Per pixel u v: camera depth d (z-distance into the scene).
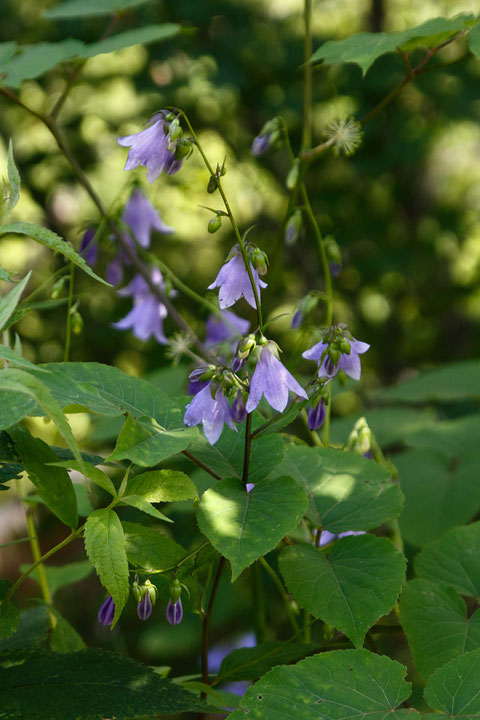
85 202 7.52
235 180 7.83
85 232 3.24
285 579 1.85
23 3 7.12
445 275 8.44
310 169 7.15
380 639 4.26
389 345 8.18
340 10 8.09
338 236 7.36
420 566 2.11
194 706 1.66
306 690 1.61
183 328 3.16
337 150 2.67
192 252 7.77
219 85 6.71
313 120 7.18
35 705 1.61
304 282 7.59
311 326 2.53
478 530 2.17
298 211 2.74
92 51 3.04
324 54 2.66
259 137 2.72
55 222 7.07
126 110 7.72
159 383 4.06
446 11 8.18
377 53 2.53
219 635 5.41
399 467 3.81
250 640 4.64
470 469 3.71
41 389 1.30
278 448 1.95
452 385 4.53
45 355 6.22
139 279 3.31
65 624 2.30
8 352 1.33
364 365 8.08
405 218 7.98
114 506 1.55
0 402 1.50
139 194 3.26
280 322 6.98
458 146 8.10
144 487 1.62
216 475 1.88
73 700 1.63
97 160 7.41
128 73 7.15
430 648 1.90
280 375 1.81
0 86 2.96
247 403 1.77
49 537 6.19
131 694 1.66
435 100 7.03
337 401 6.49
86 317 6.57
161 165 1.97
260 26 7.29
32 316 5.96
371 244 7.68
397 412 4.34
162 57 6.84
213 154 7.64
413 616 1.96
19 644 2.04
